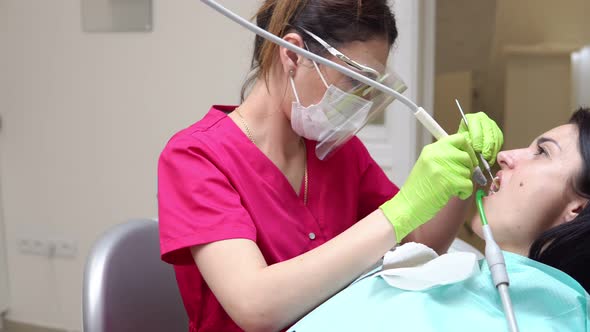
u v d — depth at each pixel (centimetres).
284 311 92
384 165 224
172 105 242
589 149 105
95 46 248
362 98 105
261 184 114
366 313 96
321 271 92
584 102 465
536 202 107
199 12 231
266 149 119
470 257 101
